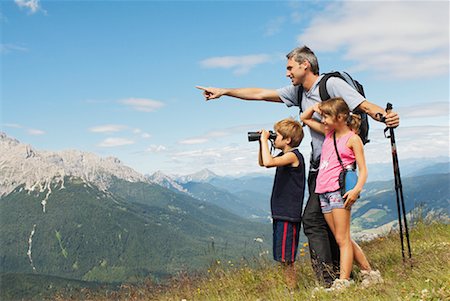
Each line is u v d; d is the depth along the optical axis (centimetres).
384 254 352
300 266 346
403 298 203
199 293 370
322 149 271
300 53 278
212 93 327
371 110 253
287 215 283
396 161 255
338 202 258
